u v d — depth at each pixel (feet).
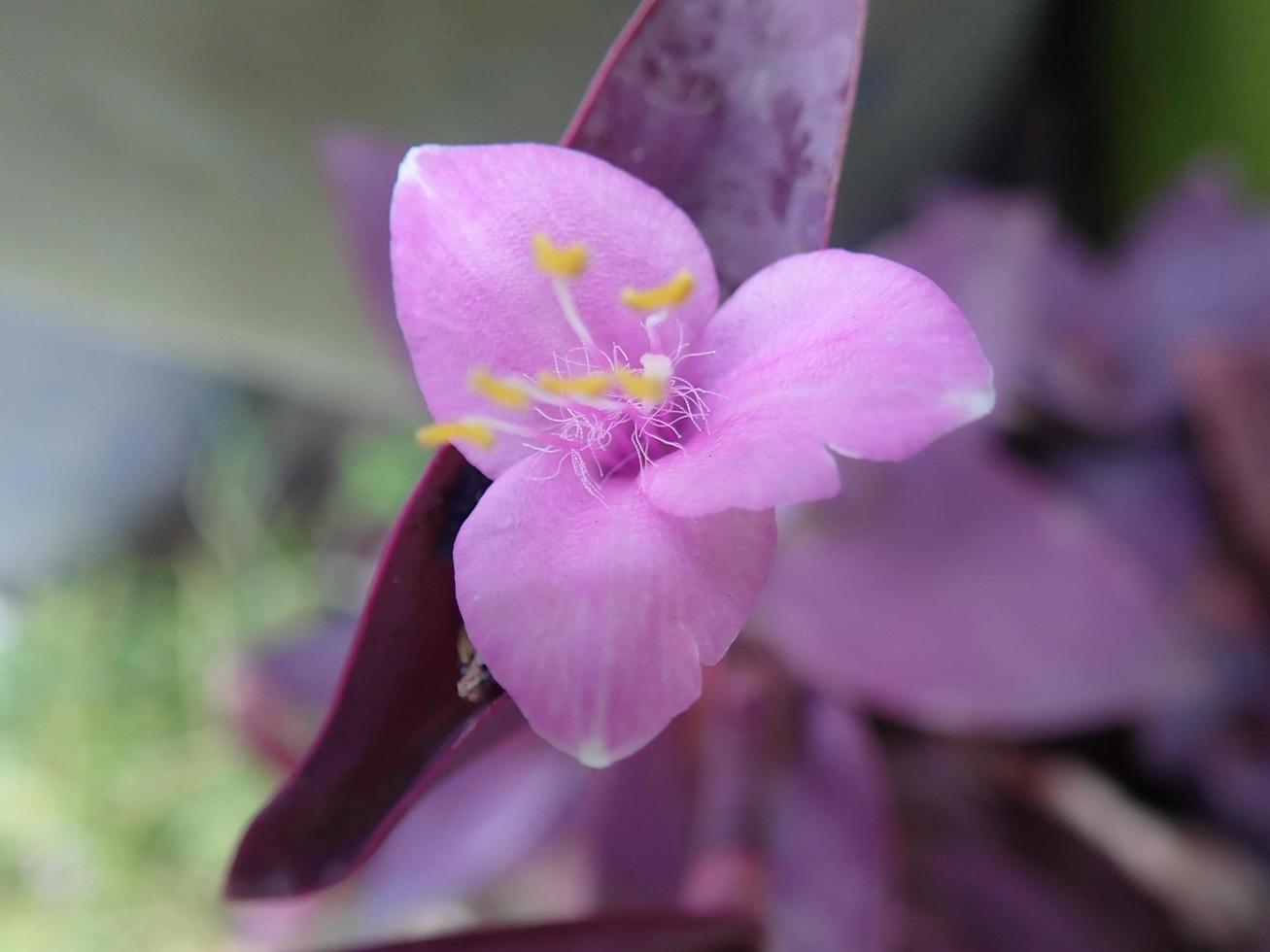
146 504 0.74
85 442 0.68
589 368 0.18
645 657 0.15
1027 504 0.30
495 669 0.15
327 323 0.45
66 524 0.73
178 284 0.43
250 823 0.16
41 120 0.35
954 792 0.35
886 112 0.41
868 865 0.27
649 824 0.29
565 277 0.17
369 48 0.34
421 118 0.37
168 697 0.72
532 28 0.34
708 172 0.18
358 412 0.64
